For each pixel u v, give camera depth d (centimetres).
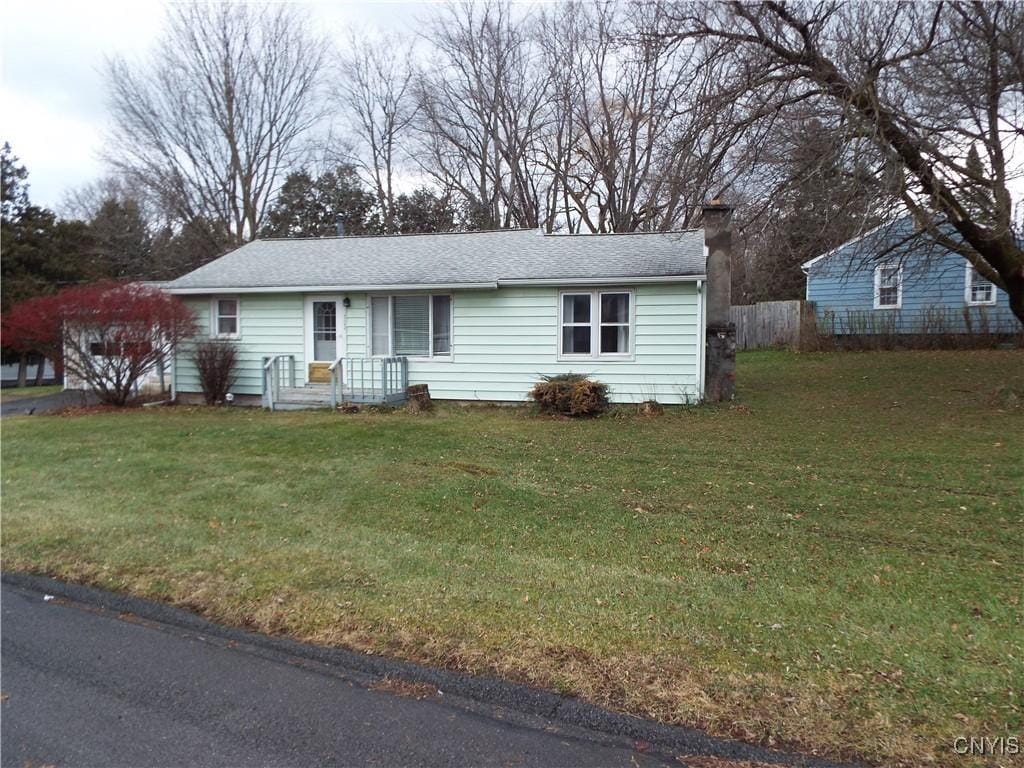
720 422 1073
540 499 648
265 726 296
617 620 385
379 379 1418
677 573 461
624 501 640
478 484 700
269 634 387
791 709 292
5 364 2803
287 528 573
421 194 3178
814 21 1036
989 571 454
